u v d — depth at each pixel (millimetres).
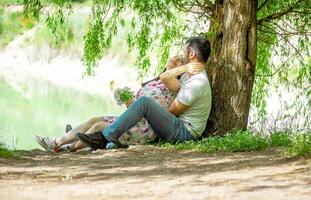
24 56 45156
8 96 31766
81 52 41531
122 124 12430
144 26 15656
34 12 15523
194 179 8867
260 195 7883
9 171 9430
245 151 11852
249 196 7848
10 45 47031
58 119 23641
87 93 32688
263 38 15922
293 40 17891
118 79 34375
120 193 8070
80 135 12383
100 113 25312
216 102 13633
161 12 15492
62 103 28938
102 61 36344
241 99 13570
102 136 12484
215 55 13945
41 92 33281
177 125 12828
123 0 15375
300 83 16719
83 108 27188
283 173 9047
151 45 17500
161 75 13156
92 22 16062
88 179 8969
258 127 15359
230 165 10125
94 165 10289
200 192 8086
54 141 12961
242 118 13594
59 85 36344
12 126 21562
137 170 9781
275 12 15633
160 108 12672
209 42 13195
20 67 44469
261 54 16391
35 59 44250
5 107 27578
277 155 10977
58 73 41375
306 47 16484
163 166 10172
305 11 15133
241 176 8992
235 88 13562
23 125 21891
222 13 14250
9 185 8438
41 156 11352
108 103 28797
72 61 41656
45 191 8133
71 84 36906
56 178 9016
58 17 16203
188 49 13164
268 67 17047
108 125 12961
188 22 16812
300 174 8922
